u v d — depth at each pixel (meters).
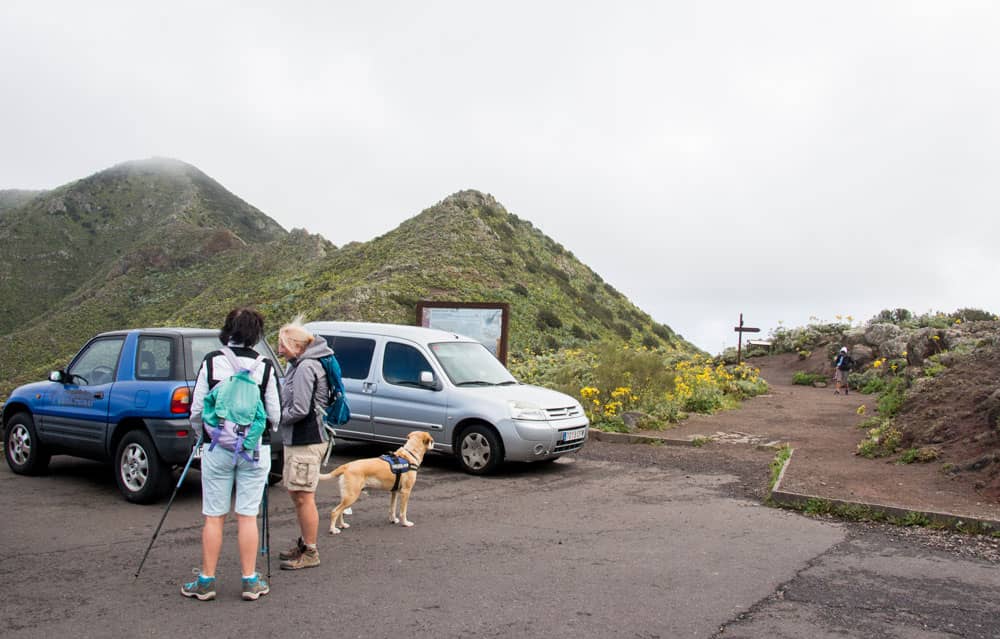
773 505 8.05
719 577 5.43
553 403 10.11
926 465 9.41
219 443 4.76
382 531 6.75
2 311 127.62
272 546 6.19
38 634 4.19
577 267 85.56
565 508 7.85
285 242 108.69
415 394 10.32
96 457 8.24
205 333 8.13
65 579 5.20
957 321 27.48
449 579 5.32
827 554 6.11
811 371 31.00
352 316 55.28
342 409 5.94
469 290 64.94
